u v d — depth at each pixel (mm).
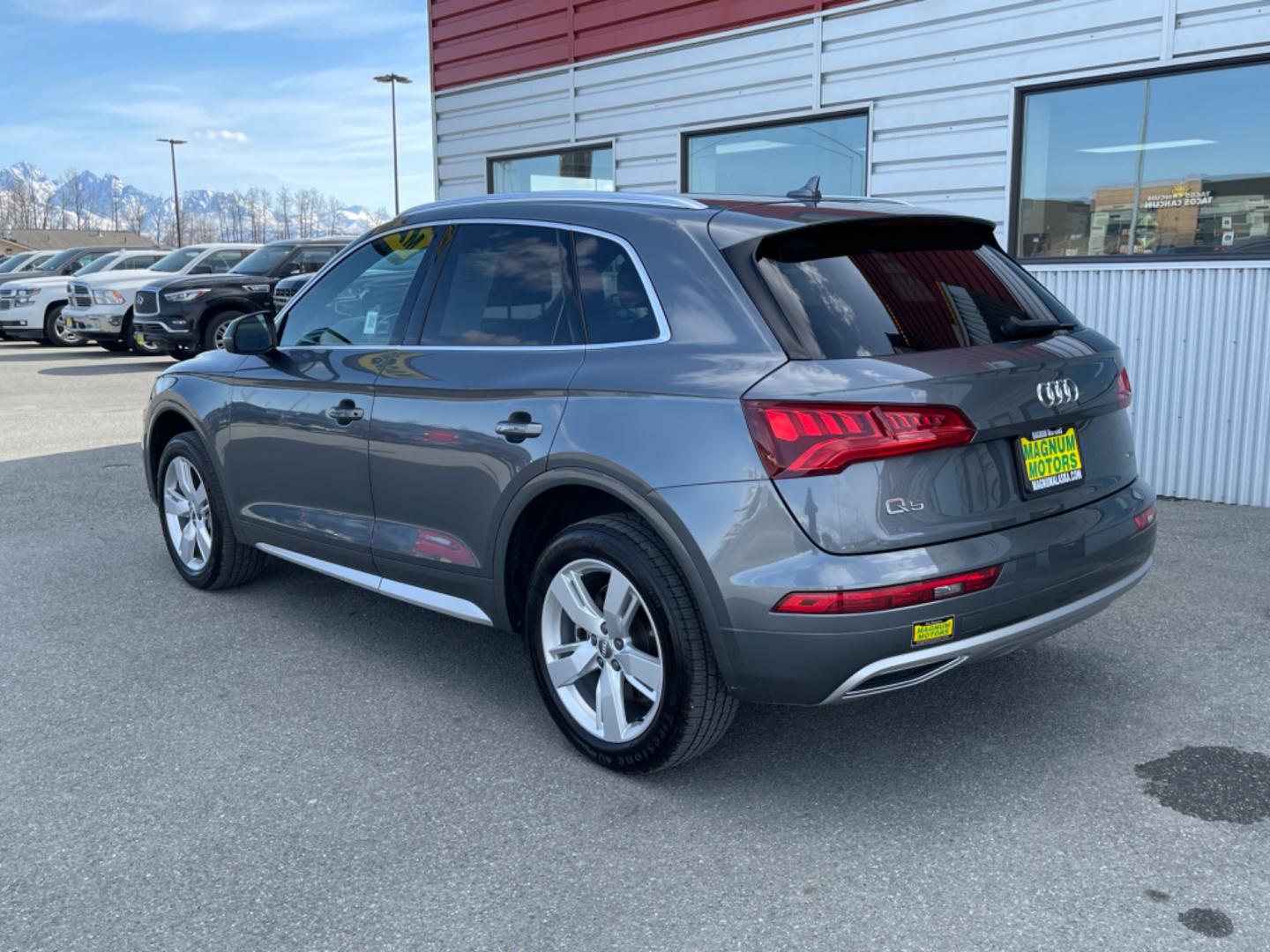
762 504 2799
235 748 3525
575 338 3373
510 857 2865
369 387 3973
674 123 9172
